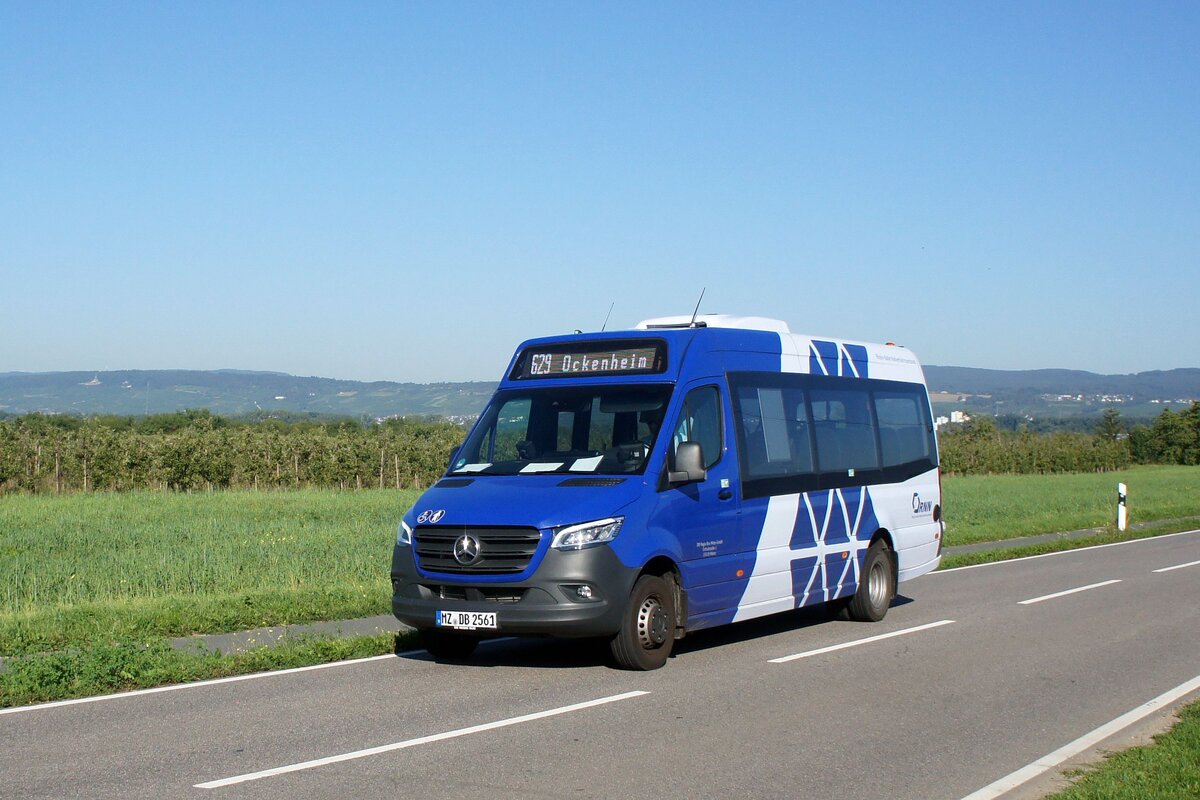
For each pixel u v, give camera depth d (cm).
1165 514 3653
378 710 907
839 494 1398
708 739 817
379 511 3203
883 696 973
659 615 1092
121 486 4562
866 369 1521
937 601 1645
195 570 1783
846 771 737
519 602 1027
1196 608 1549
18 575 1706
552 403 1192
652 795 677
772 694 979
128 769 727
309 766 735
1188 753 757
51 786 687
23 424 5012
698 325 1254
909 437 1603
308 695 967
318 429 5466
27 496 4034
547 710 909
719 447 1200
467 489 1111
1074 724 876
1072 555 2389
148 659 1055
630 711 908
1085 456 10031
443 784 695
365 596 1519
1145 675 1074
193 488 4753
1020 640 1283
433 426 6619
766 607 1254
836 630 1374
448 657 1162
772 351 1328
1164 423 12775
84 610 1395
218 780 700
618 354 1204
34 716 885
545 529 1027
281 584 1695
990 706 938
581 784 698
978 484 6175
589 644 1258
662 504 1103
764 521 1252
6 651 1173
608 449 1138
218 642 1252
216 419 9081
